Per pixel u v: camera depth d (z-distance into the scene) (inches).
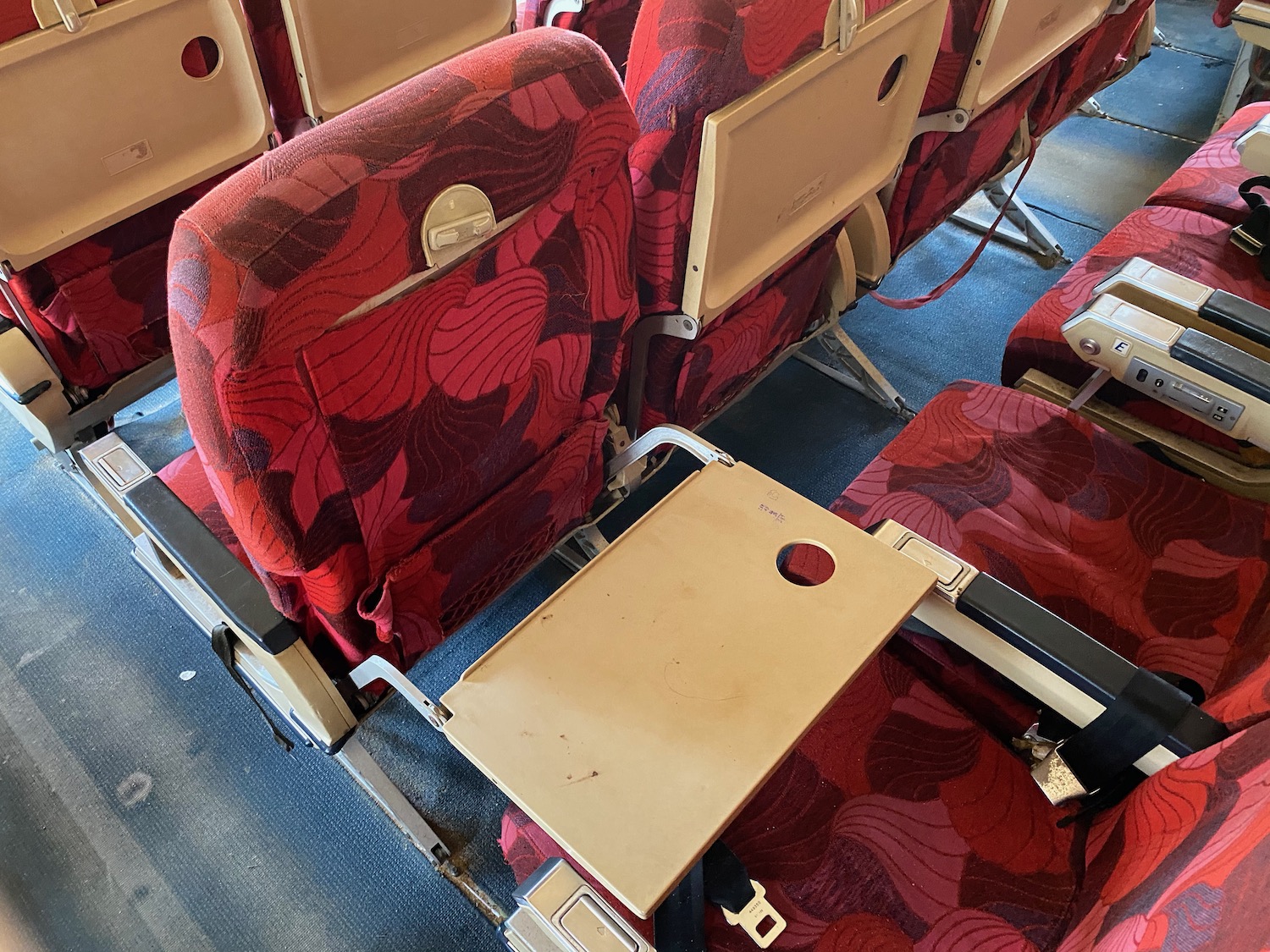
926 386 86.1
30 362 55.2
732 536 38.1
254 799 59.2
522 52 29.4
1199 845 29.3
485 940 53.9
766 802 39.1
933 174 69.7
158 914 54.6
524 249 32.4
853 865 37.4
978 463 52.7
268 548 32.3
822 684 33.3
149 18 48.4
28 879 55.7
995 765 40.6
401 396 31.8
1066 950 33.9
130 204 53.4
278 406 27.7
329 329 27.1
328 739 42.8
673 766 31.0
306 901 55.2
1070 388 59.3
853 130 49.8
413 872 56.5
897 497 51.1
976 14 56.9
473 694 33.0
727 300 47.6
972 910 36.5
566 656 34.0
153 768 60.4
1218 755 32.9
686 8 34.7
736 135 39.2
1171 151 113.0
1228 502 51.1
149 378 63.5
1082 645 37.2
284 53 59.3
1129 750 36.4
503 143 28.6
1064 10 68.1
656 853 28.9
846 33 40.8
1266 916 21.5
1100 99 122.1
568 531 52.9
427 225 27.7
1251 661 41.0
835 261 66.0
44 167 48.7
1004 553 48.5
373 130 26.2
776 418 82.9
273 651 38.4
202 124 55.9
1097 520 50.3
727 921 35.7
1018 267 98.7
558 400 41.3
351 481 32.4
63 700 63.4
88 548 71.5
